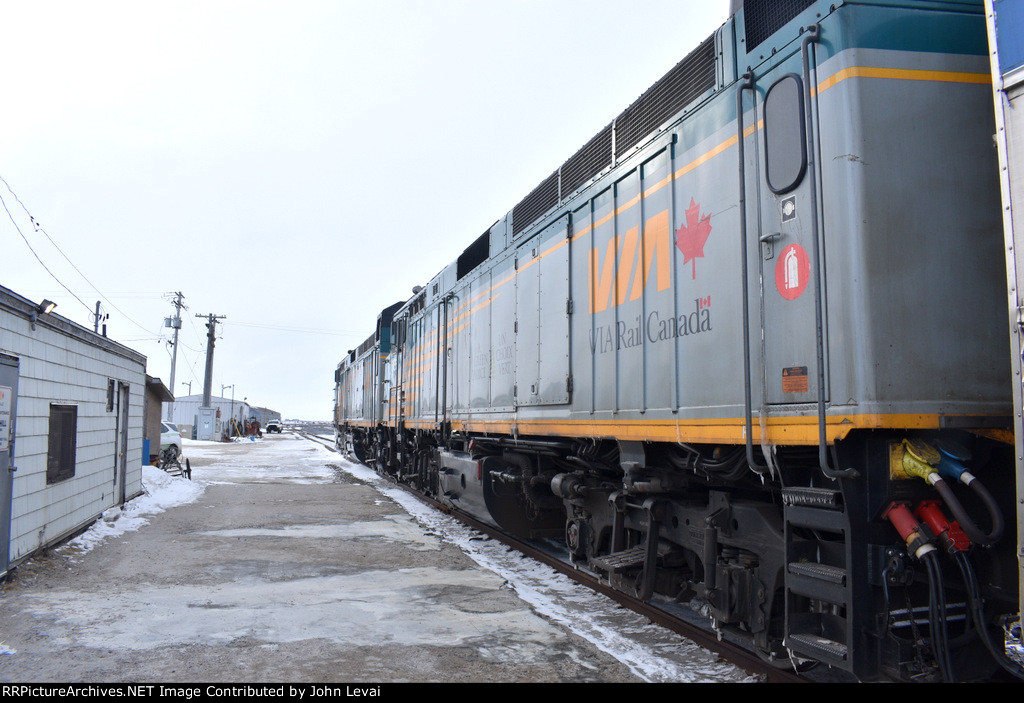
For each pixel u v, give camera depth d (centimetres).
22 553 709
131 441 1255
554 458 755
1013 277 273
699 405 439
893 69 346
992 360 338
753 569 426
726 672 438
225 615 572
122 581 686
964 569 317
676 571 529
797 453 381
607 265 574
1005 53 279
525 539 934
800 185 363
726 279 420
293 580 702
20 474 702
